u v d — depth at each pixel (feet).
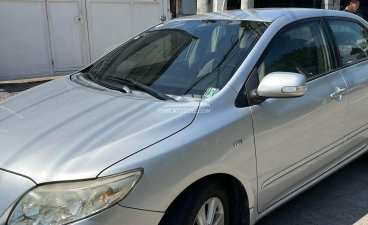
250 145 9.00
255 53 9.86
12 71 26.78
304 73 10.93
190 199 8.01
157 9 31.81
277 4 41.73
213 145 8.25
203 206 8.35
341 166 12.56
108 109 8.73
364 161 15.12
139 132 7.80
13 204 6.93
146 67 10.85
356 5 32.73
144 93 9.58
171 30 12.05
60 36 28.14
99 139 7.63
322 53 11.78
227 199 9.11
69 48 28.66
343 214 11.88
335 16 12.88
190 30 11.57
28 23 26.76
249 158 9.01
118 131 7.84
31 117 8.79
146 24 31.48
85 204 6.84
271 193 9.95
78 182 6.91
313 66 11.34
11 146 7.74
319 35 11.93
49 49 27.89
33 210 6.85
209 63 10.02
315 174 11.51
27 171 7.13
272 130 9.50
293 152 10.27
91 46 29.48
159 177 7.38
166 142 7.72
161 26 12.69
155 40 12.00
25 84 26.00
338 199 12.71
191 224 8.01
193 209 8.02
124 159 7.23
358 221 11.51
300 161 10.60
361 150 13.47
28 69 27.35
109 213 6.91
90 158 7.20
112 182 6.98
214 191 8.55
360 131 12.96
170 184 7.53
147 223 7.29
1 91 24.20
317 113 10.81
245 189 9.09
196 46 10.82
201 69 9.95
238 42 10.32
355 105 12.35
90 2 28.73
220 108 8.77
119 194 6.99
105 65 11.89
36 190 6.91
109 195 6.93
